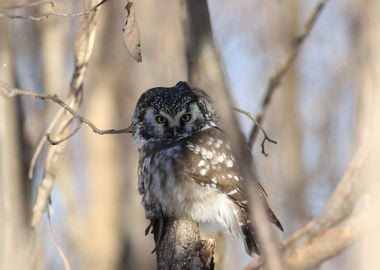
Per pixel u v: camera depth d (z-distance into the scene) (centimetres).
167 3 1719
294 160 1912
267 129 1959
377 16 570
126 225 1892
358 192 675
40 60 1619
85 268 1781
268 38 1981
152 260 1898
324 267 1367
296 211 1814
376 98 561
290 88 1994
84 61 1069
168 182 1069
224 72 699
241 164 594
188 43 1009
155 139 1105
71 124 1090
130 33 829
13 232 1113
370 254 549
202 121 1112
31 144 1322
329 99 1992
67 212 1762
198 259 923
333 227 688
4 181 1145
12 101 1236
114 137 1900
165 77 1711
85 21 1059
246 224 1079
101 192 1886
